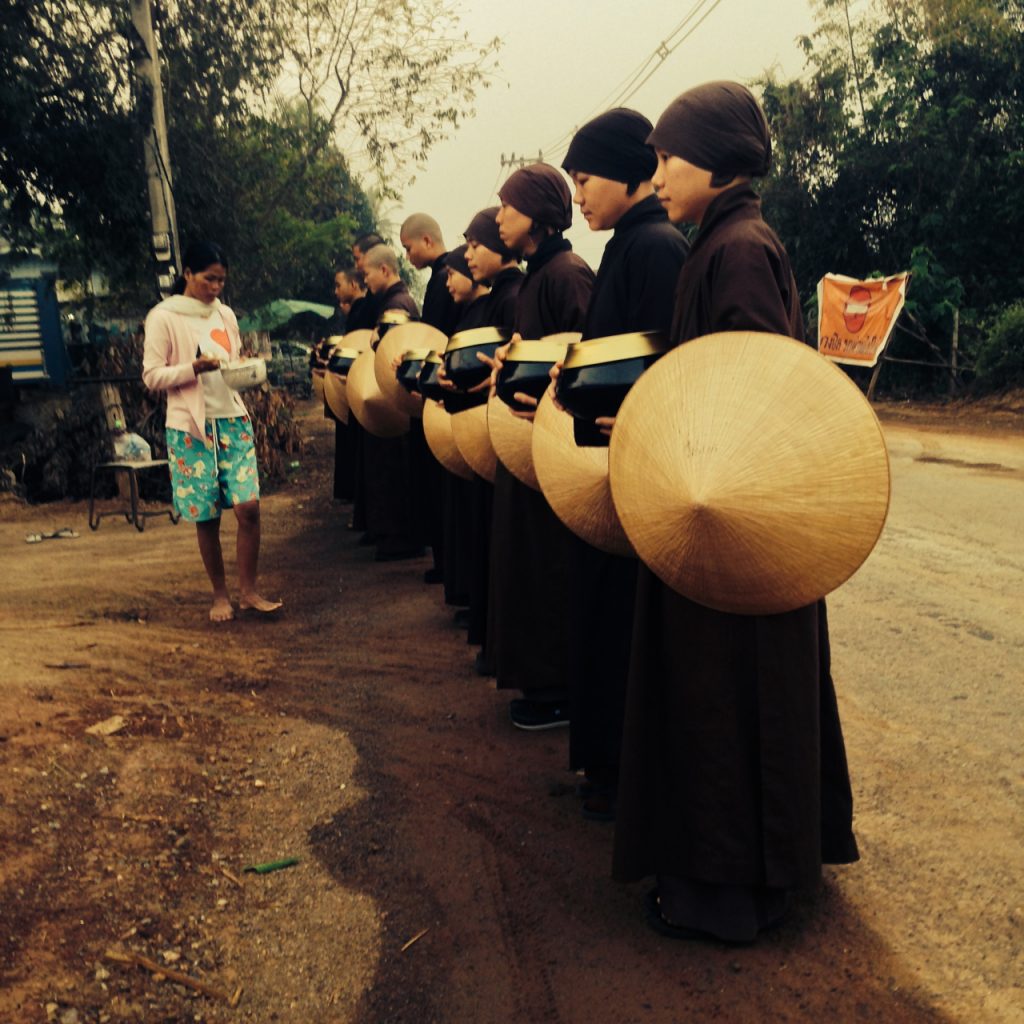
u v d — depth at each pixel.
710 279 2.43
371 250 7.30
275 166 13.10
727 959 2.52
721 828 2.48
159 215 9.94
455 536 5.18
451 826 3.24
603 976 2.47
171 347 5.36
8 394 11.71
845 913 2.68
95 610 5.77
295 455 13.51
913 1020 2.27
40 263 12.11
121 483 9.92
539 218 3.70
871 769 3.51
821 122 20.62
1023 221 18.89
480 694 4.43
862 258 21.28
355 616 5.68
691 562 2.31
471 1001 2.39
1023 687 4.20
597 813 3.27
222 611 5.59
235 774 3.61
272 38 11.88
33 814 3.09
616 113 3.07
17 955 2.44
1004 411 16.08
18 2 9.38
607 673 3.22
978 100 19.19
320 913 2.75
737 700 2.44
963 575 6.07
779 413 2.18
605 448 2.89
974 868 2.86
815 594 2.26
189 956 2.54
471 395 3.99
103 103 9.95
